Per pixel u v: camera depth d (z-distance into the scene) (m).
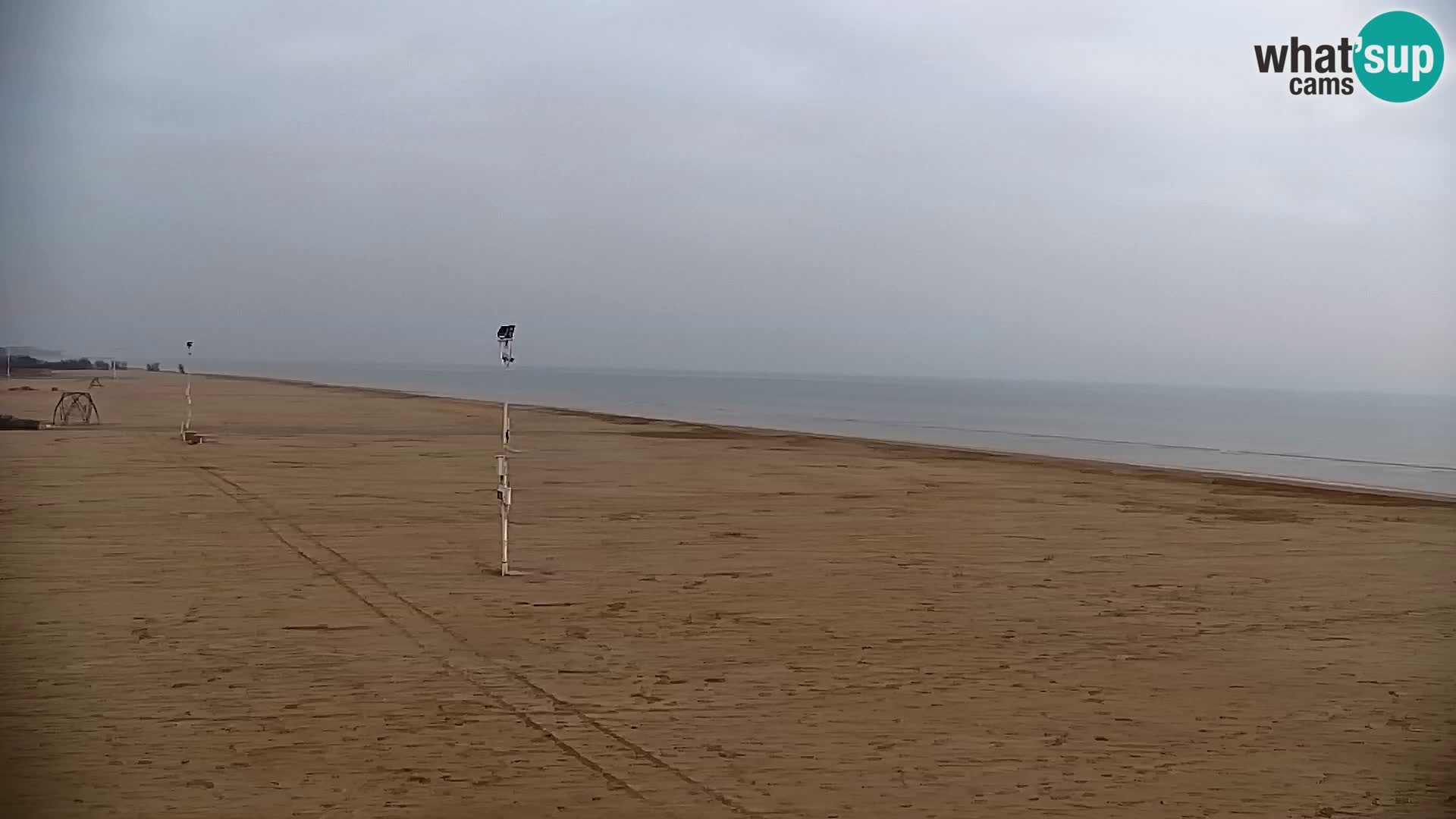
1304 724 9.28
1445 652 11.79
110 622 12.09
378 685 9.85
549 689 9.80
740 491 25.98
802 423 63.50
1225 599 14.55
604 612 12.99
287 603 13.16
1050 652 11.51
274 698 9.43
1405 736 9.01
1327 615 13.65
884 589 14.72
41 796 7.26
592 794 7.41
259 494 23.45
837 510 22.88
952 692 9.97
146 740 8.36
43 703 9.23
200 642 11.28
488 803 7.22
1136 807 7.45
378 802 7.22
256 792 7.38
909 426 62.38
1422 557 18.30
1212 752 8.56
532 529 19.59
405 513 21.02
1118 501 25.38
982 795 7.57
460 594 13.87
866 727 8.95
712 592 14.30
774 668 10.66
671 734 8.67
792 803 7.34
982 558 17.36
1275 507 24.83
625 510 22.42
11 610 12.64
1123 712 9.52
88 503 21.61
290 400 70.75
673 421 59.00
